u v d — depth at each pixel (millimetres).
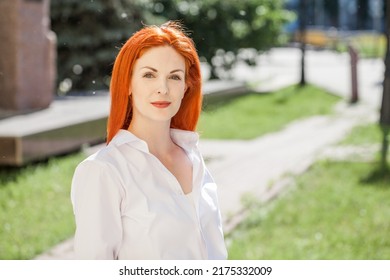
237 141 17266
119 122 3262
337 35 61125
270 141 17359
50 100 15672
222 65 29766
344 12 95812
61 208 10281
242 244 8883
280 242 8969
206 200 3381
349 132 18203
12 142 11656
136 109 3271
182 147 3432
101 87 23172
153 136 3305
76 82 23234
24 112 14695
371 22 87938
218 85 25938
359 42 58844
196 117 3559
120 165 3141
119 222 3115
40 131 12242
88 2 22172
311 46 60438
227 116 21500
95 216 3074
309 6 80250
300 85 29844
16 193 10773
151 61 3193
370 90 28641
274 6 30578
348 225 9805
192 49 3309
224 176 13094
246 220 9930
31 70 15219
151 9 25312
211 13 28656
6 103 14906
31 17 15141
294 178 12867
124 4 22922
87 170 3115
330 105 24438
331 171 13367
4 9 14828
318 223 9891
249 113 22391
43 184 11438
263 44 30219
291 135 18297
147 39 3203
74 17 22625
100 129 14555
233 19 29094
